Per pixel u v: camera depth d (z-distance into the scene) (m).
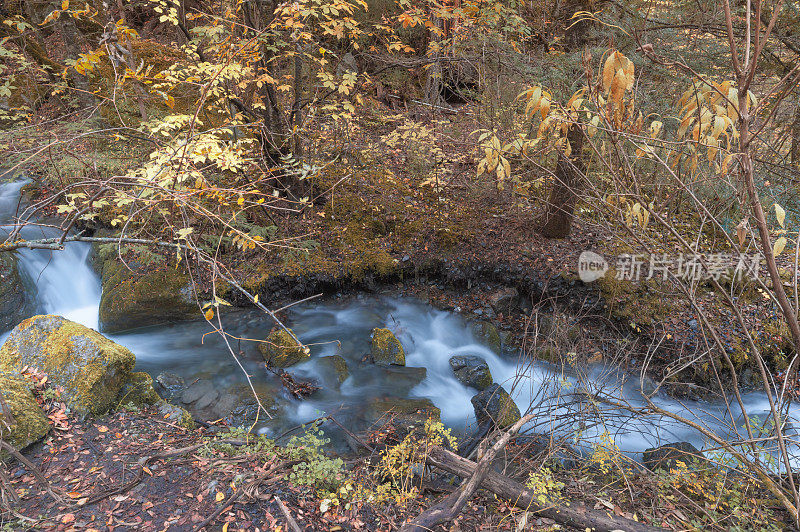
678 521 3.42
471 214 8.05
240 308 6.88
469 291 7.37
